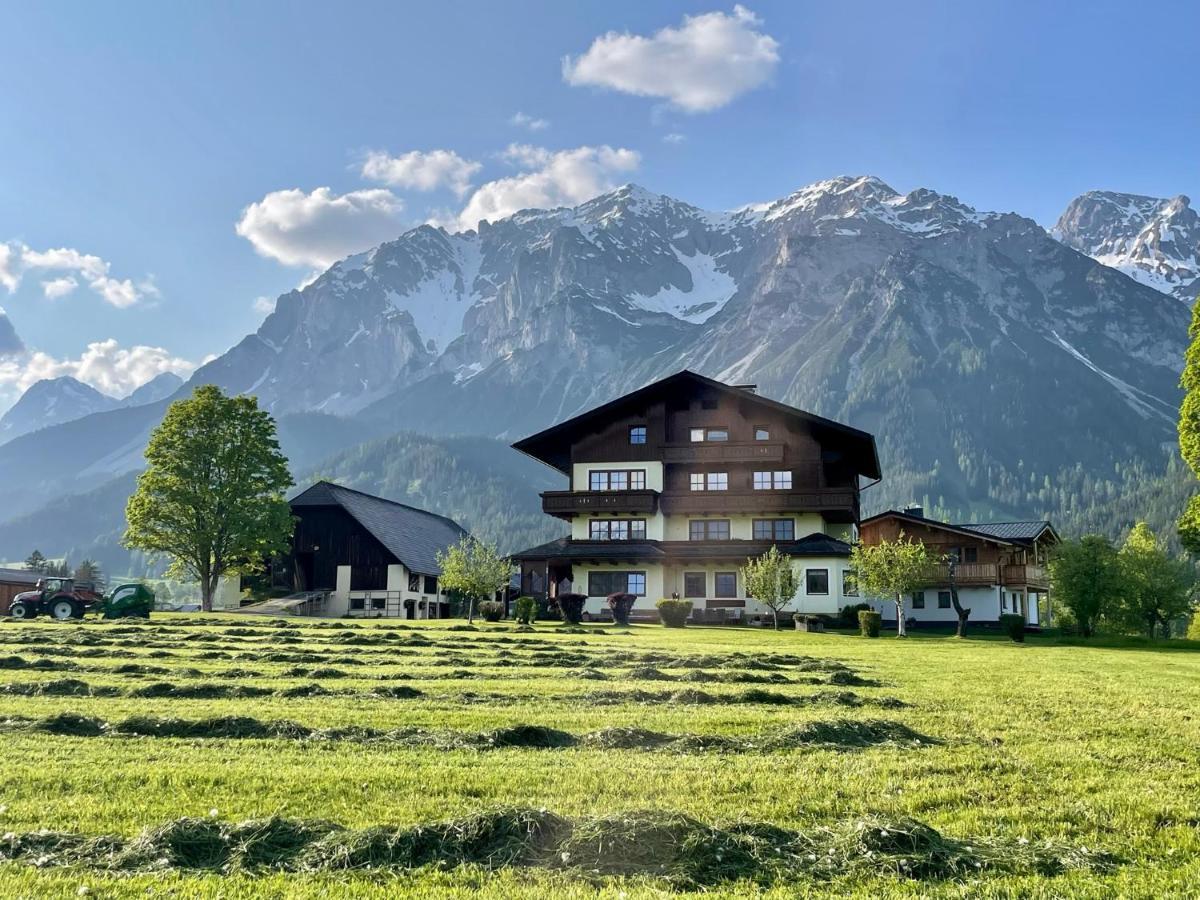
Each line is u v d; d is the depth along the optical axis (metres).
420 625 47.41
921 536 68.12
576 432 68.38
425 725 14.88
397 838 8.56
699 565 64.81
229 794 10.38
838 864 8.34
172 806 9.88
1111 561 64.75
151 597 52.38
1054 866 8.45
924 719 16.17
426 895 7.57
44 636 33.34
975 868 8.34
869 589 50.97
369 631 41.09
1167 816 9.96
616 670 24.70
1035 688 21.69
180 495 62.28
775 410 66.69
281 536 66.62
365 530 75.62
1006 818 9.86
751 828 9.00
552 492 65.88
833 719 14.73
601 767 11.80
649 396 67.75
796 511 64.50
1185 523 54.47
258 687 19.28
